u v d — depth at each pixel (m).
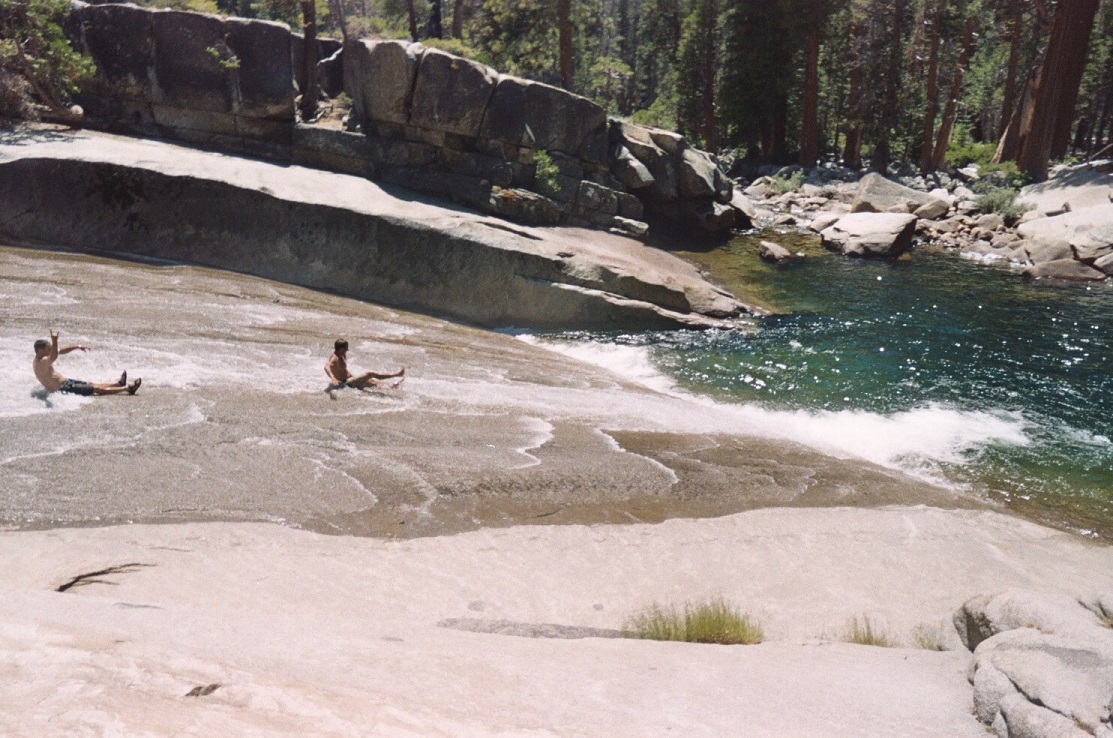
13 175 18.75
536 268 19.27
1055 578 8.91
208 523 8.26
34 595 4.68
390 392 12.45
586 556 8.62
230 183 19.02
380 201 20.03
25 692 2.44
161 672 2.88
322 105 23.88
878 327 20.05
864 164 49.81
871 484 11.27
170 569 7.26
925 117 45.19
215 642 3.97
